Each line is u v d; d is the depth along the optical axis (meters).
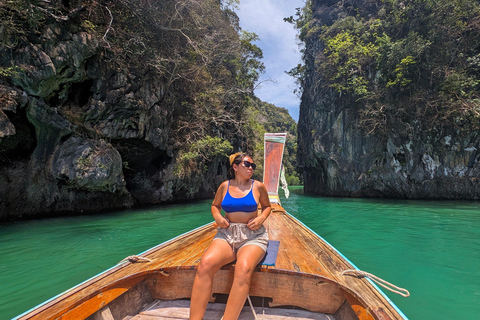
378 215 8.30
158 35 11.33
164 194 12.07
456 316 2.39
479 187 13.30
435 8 13.64
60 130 7.98
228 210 1.85
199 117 13.45
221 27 15.17
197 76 13.38
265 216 1.84
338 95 17.38
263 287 1.82
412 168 14.67
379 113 14.63
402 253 4.22
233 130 17.56
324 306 1.75
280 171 5.61
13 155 7.82
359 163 16.38
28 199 7.82
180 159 12.27
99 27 8.37
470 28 13.27
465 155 13.67
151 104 10.23
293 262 2.00
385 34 15.05
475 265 3.66
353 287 1.69
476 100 12.37
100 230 5.90
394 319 1.32
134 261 2.06
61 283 3.03
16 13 6.38
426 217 7.84
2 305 2.54
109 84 8.77
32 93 6.92
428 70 13.88
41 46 6.83
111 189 9.25
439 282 3.12
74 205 8.77
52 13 6.82
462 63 13.48
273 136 5.73
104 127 8.98
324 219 7.59
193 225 6.52
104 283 1.68
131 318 1.68
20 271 3.39
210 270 1.55
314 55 20.38
